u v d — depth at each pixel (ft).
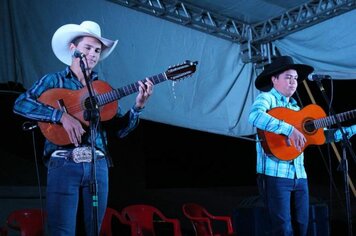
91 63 9.70
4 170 19.43
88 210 8.87
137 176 22.95
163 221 17.29
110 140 22.59
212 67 18.54
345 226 20.45
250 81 19.54
